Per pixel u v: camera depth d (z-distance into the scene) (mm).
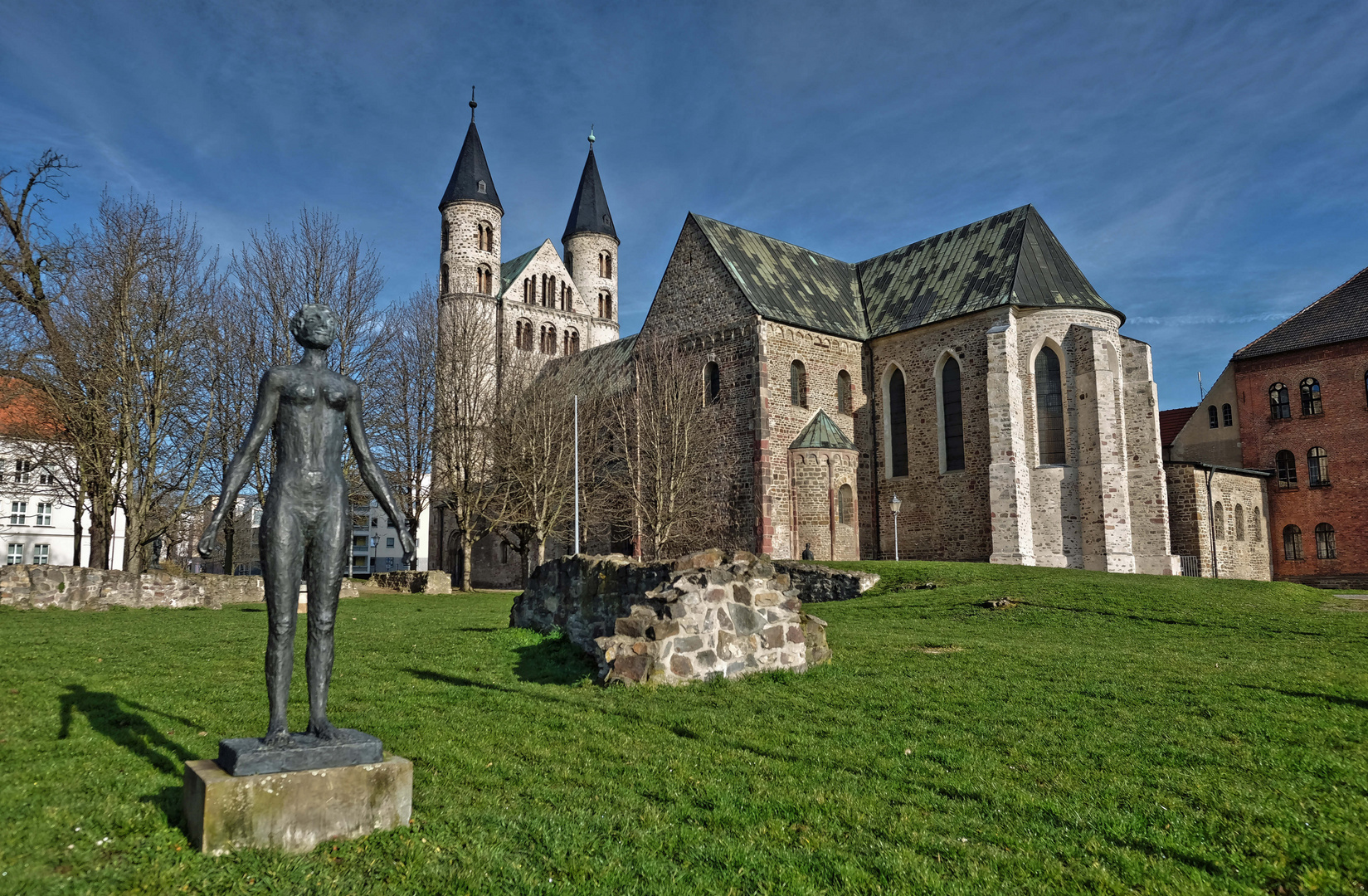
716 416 39750
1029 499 35875
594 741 8766
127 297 31516
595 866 5652
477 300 71688
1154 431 36344
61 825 6016
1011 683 11625
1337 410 48469
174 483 35750
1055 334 36344
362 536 100500
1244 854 5930
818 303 42281
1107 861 5824
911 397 40281
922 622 20156
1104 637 17312
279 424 6262
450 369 43844
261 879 5230
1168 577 26406
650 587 13320
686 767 7852
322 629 6215
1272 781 7418
